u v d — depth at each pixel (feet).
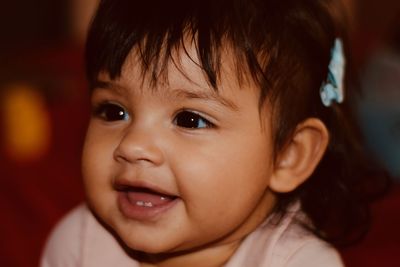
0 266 4.44
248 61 2.54
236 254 2.82
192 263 2.91
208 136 2.52
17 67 7.57
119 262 3.07
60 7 9.27
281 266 2.70
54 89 7.16
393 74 5.90
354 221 3.33
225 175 2.54
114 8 2.61
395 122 5.36
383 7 8.96
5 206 5.10
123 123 2.62
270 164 2.72
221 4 2.56
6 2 9.28
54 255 3.25
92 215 3.15
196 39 2.46
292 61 2.71
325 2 3.10
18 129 6.07
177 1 2.55
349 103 3.47
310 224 3.03
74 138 6.28
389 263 4.45
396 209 4.81
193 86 2.45
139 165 2.49
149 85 2.46
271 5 2.69
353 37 8.06
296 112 2.77
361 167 3.53
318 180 3.17
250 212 2.72
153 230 2.57
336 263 2.74
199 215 2.56
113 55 2.52
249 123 2.57
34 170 5.69
